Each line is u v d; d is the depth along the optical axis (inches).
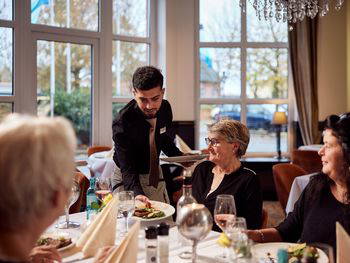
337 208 70.1
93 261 55.4
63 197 35.2
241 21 268.5
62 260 60.2
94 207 79.9
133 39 251.6
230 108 273.0
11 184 32.1
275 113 252.1
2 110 212.7
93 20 237.9
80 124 236.8
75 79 233.1
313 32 260.8
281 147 276.2
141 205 84.7
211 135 88.4
